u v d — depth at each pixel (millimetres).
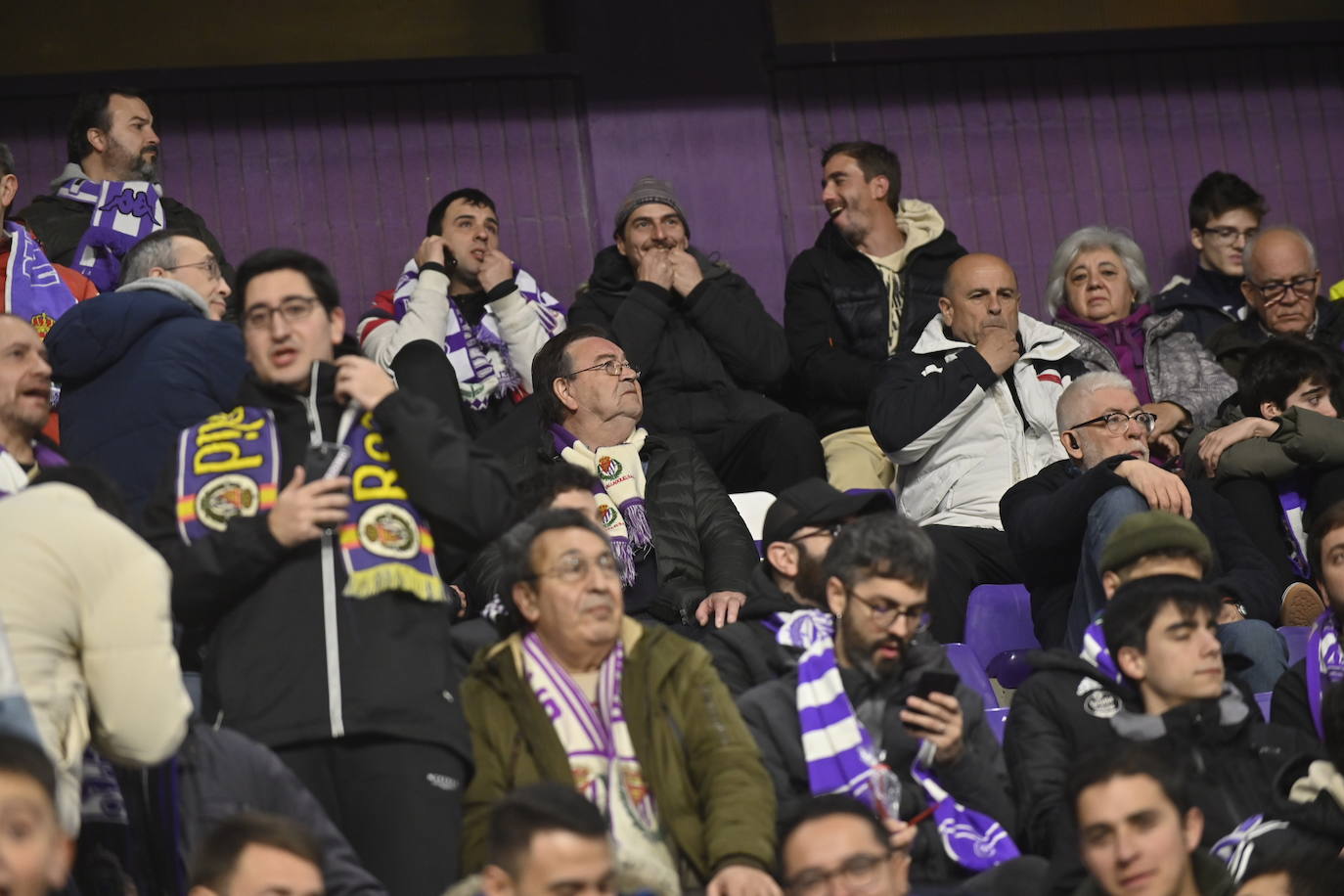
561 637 11961
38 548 10031
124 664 10086
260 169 24344
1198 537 14109
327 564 11391
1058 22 26422
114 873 10797
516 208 24766
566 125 25047
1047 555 16422
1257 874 11242
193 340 14938
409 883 10875
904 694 12766
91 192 20141
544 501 13984
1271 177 26422
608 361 17406
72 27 24297
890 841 11227
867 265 21953
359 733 11094
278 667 11242
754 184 24922
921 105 25812
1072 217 25953
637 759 11820
